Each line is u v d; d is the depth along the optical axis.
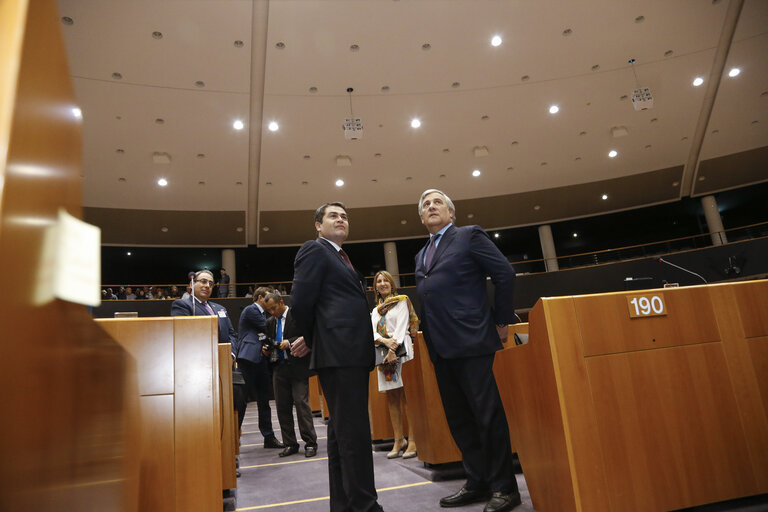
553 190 12.93
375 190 12.37
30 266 0.43
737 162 12.33
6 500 0.36
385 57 8.79
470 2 7.90
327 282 1.81
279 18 7.88
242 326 3.98
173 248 13.41
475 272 2.07
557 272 12.23
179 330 1.88
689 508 1.58
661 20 8.69
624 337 1.67
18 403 0.39
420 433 2.71
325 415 5.04
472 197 12.90
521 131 10.98
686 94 10.40
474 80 9.50
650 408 1.62
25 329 0.42
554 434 1.60
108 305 10.63
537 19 8.35
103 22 7.47
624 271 11.66
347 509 1.69
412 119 10.30
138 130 9.64
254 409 7.95
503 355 2.02
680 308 1.75
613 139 11.49
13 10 0.44
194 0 7.39
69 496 0.54
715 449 1.62
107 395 0.76
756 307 1.81
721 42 9.33
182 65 8.47
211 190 11.60
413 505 2.04
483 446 1.89
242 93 9.20
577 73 9.56
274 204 12.22
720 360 1.72
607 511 1.50
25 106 0.43
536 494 1.76
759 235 13.00
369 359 1.77
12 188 0.39
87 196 10.97
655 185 12.88
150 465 1.74
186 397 1.82
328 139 10.61
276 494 2.40
